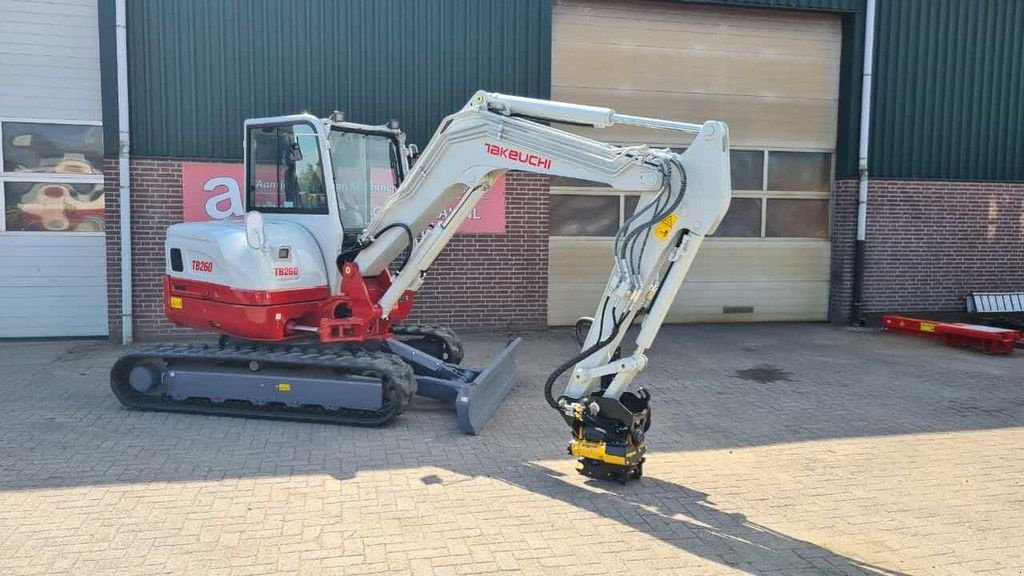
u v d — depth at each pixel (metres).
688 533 4.10
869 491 4.79
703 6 11.23
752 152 11.74
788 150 11.84
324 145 6.46
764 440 5.86
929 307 12.12
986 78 11.93
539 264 10.81
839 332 11.23
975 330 9.66
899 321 11.00
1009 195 12.20
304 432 5.86
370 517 4.23
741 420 6.42
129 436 5.70
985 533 4.17
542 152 5.40
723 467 5.21
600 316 4.86
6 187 9.48
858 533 4.15
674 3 11.12
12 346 9.37
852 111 11.55
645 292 4.80
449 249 10.51
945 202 11.99
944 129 11.88
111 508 4.31
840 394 7.38
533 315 10.88
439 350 7.70
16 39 9.34
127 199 9.37
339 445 5.54
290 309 6.29
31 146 9.49
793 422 6.37
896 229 11.90
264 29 9.70
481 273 10.64
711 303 11.81
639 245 4.74
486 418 6.12
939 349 9.85
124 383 6.53
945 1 11.66
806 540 4.05
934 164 11.91
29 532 3.98
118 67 9.20
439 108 10.27
